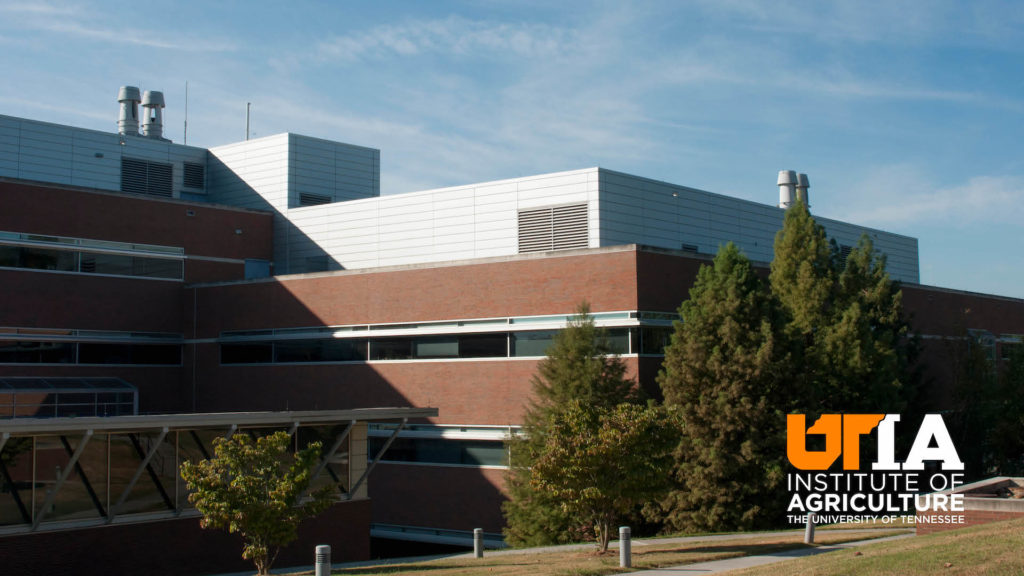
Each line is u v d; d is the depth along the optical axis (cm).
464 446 4147
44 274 4775
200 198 6406
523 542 3334
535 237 4919
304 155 6012
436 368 4266
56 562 2572
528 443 3344
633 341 3766
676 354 3447
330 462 3170
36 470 2556
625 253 3812
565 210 4844
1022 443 4731
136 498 2761
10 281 4659
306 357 4716
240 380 4969
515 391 4016
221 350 5078
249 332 4950
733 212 5700
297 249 5766
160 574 2784
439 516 4178
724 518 3212
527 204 4962
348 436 3241
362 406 4488
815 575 1638
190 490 2878
